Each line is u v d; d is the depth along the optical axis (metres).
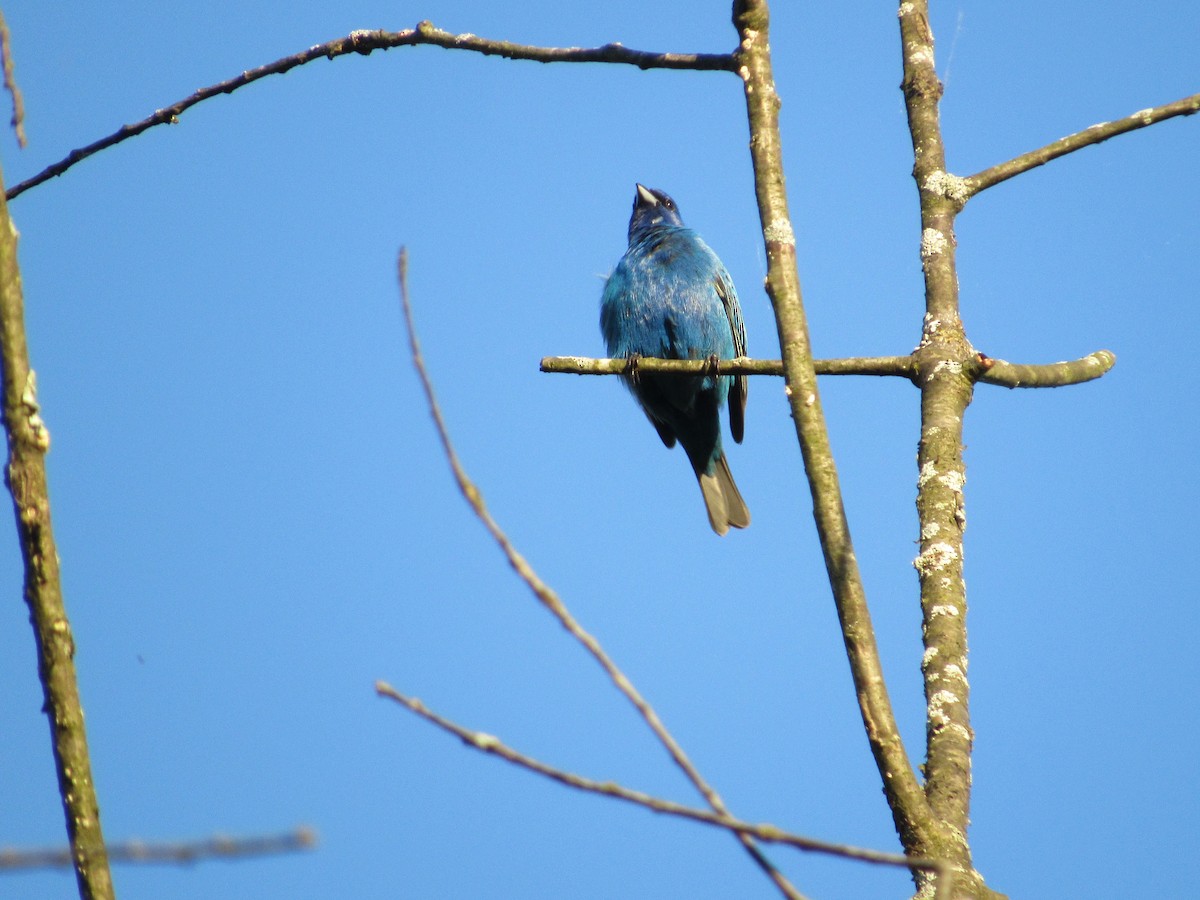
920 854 6.59
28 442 5.74
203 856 3.69
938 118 10.01
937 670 7.66
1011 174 9.83
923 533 8.36
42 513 5.71
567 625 5.30
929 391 9.01
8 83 6.78
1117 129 9.96
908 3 10.41
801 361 7.64
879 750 6.81
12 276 5.82
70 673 5.70
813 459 7.41
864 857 4.84
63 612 5.73
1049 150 9.88
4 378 5.75
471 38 10.48
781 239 8.06
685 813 4.91
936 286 9.40
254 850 3.71
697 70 9.59
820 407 7.55
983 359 9.09
